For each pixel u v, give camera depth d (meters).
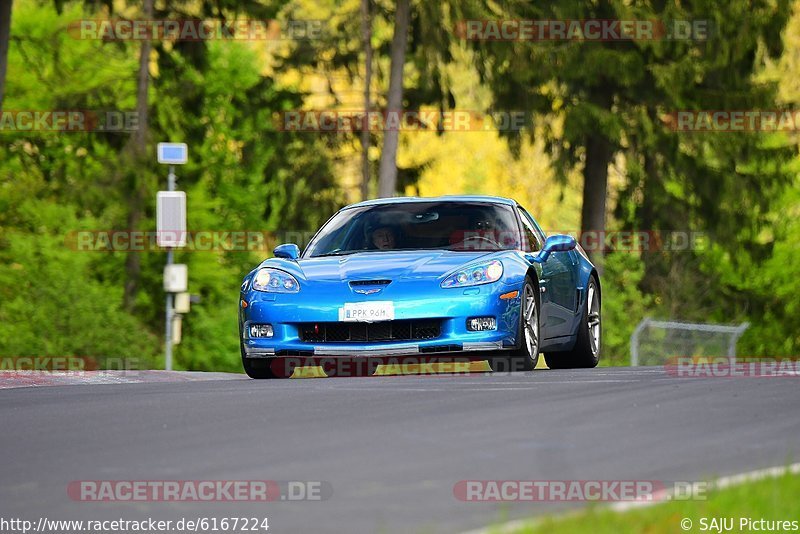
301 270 39.62
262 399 30.00
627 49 124.94
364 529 16.05
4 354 101.69
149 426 25.48
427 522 16.39
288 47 132.12
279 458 21.20
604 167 128.62
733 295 144.38
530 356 39.94
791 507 16.83
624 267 136.62
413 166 133.12
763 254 136.50
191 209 143.75
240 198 161.25
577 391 31.09
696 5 124.25
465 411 27.03
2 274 118.81
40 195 131.88
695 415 26.20
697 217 131.25
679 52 123.75
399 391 31.39
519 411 26.95
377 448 22.09
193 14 132.00
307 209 132.75
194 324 143.00
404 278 38.41
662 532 15.53
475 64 128.62
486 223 41.97
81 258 121.81
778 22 127.44
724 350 93.38
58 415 27.75
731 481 18.27
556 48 122.06
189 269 144.00
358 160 134.00
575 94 125.00
